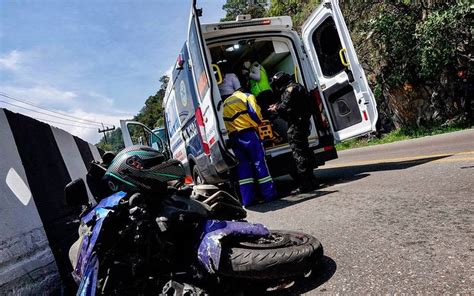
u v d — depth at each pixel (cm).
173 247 203
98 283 195
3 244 264
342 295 187
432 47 981
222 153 466
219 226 204
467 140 678
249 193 510
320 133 584
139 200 199
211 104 467
